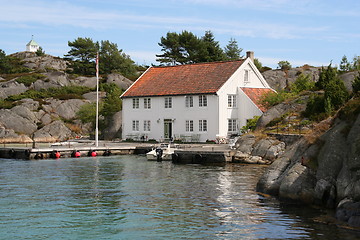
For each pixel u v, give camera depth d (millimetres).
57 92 87875
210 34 105188
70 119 79375
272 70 81375
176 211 21516
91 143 59812
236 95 57312
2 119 72750
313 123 40062
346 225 17969
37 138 71500
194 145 51438
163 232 18094
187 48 101812
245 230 18094
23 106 75625
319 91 47719
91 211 21703
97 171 36219
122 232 18188
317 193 21234
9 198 24828
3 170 36750
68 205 23016
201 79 59156
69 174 34406
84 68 110438
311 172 22359
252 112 55469
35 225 19250
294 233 17406
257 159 40156
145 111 62125
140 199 24438
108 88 89125
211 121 56000
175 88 59969
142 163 42375
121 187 28344
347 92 39625
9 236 17734
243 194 25375
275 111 47781
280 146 39531
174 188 27812
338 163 21031
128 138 63625
